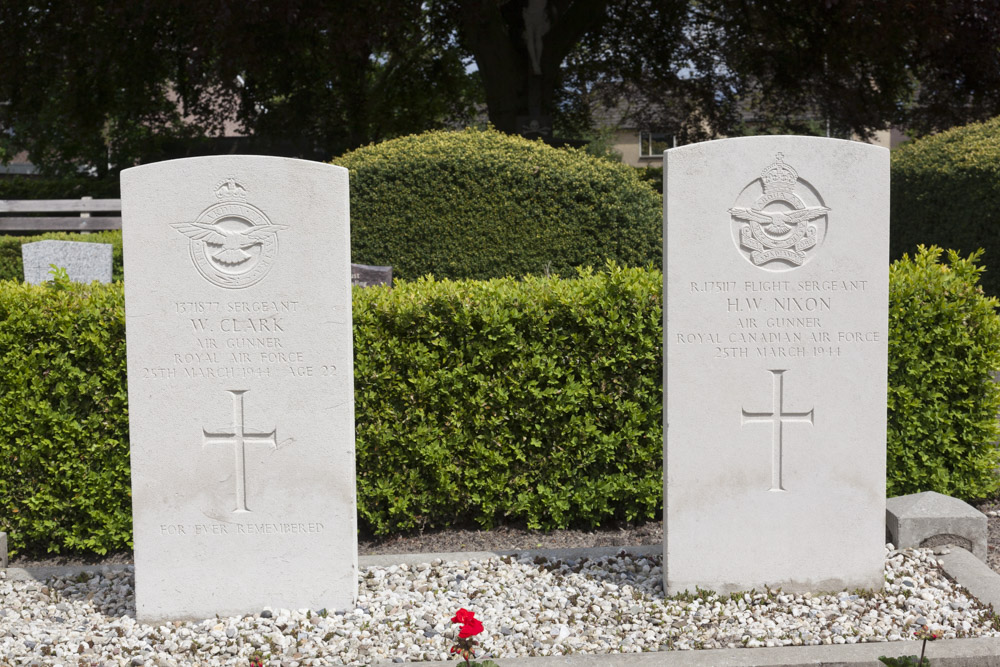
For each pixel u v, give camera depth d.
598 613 4.28
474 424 5.36
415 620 4.19
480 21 17.14
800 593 4.42
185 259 4.13
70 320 5.09
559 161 9.30
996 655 3.71
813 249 4.25
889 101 19.67
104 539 5.28
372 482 5.43
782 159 4.20
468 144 9.45
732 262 4.24
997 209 9.69
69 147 24.48
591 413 5.41
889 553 4.88
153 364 4.18
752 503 4.37
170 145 22.64
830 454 4.35
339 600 4.32
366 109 21.86
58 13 17.62
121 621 4.27
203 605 4.29
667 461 4.34
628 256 9.18
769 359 4.29
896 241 12.19
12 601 4.49
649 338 5.31
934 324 5.51
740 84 21.34
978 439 5.59
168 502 4.24
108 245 10.98
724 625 4.09
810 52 18.89
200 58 16.67
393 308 5.25
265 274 4.14
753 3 18.44
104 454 5.20
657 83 22.00
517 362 5.28
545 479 5.50
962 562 4.67
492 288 5.38
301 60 19.08
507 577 4.70
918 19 15.53
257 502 4.25
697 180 4.20
